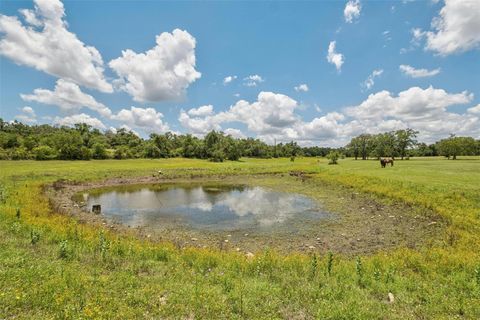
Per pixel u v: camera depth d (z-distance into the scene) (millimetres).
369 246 12617
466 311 5590
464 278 7605
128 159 80188
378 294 6586
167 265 8289
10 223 11875
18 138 82125
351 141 102625
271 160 91500
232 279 7211
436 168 39312
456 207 17281
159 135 100375
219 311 5348
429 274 8258
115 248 9469
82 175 36156
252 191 29719
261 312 5371
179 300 5656
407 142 85000
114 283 6324
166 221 17391
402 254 10547
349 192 26750
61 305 5031
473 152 85812
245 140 132000
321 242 13266
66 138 75688
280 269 8352
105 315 4855
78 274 6586
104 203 23125
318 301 5902
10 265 6848
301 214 19047
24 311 4840
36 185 26453
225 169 47719
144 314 5098
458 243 11891
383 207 20281
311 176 39219
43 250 8508
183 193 28609
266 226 16172
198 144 98625
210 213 19500
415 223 16016
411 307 5840
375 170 38812
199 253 9781
